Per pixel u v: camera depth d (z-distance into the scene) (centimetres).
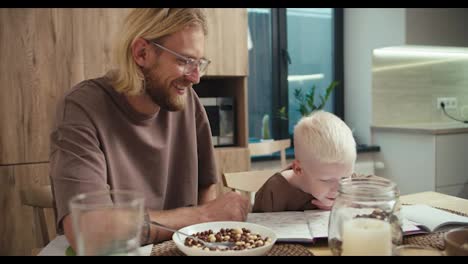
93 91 107
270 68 320
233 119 254
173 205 127
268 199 120
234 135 256
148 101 112
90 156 94
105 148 104
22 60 199
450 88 352
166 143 120
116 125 109
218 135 249
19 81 199
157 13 101
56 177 89
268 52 318
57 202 86
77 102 103
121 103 109
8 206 198
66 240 87
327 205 105
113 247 59
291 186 119
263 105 320
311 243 80
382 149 319
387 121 328
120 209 60
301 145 107
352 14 333
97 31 213
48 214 199
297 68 330
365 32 323
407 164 299
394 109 330
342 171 101
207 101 245
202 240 79
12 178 199
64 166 90
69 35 207
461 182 289
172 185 127
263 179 157
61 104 104
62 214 83
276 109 321
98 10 213
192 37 103
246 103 252
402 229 77
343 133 105
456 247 63
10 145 198
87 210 59
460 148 288
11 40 196
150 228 83
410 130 291
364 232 65
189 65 104
